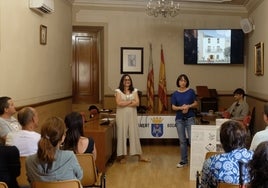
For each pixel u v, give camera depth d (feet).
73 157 8.26
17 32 14.99
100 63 27.58
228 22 27.32
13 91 14.61
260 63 21.90
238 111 21.03
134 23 26.96
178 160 20.34
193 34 26.61
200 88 26.17
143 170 18.12
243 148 8.07
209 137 15.62
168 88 27.17
